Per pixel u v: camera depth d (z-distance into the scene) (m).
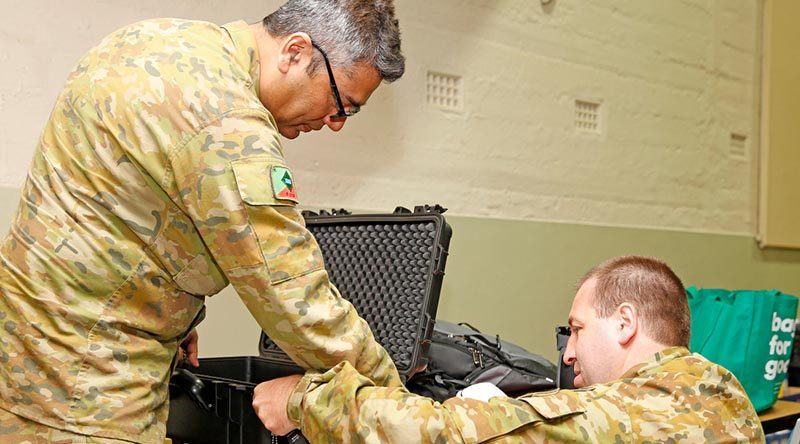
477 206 2.98
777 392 2.44
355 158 2.63
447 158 2.89
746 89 4.31
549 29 3.26
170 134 1.07
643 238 3.63
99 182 1.09
